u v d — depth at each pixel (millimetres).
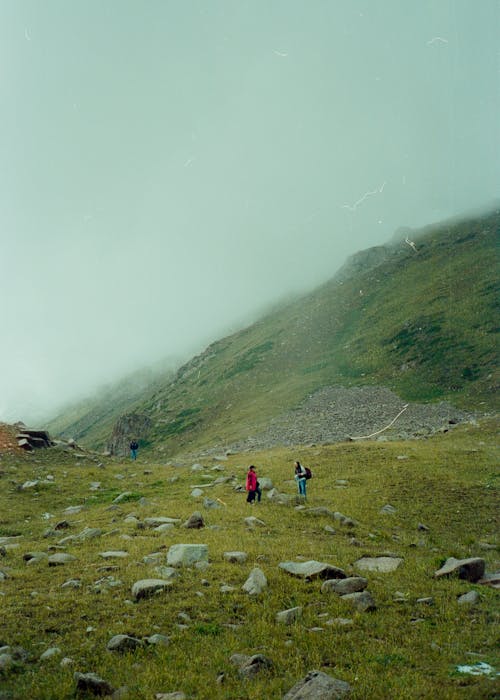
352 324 127500
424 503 28422
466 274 119062
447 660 10992
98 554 18188
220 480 35375
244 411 100375
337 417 74438
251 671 10398
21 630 11977
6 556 18641
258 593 14172
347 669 10664
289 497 28750
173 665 10750
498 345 84625
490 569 18422
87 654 11078
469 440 46344
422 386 80750
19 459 42656
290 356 128000
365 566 17406
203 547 17234
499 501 28422
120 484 36875
